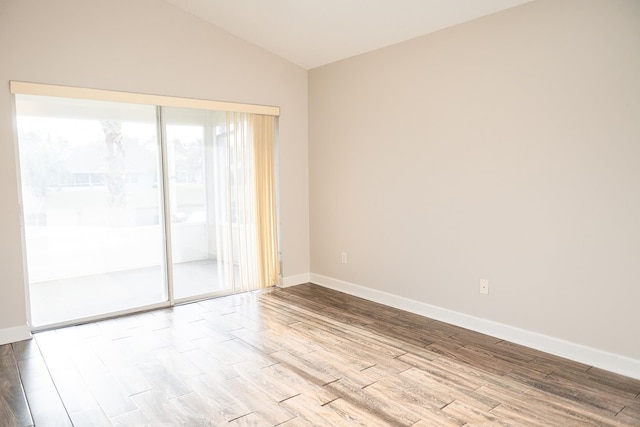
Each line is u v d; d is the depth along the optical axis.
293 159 5.08
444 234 3.82
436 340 3.45
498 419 2.35
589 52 2.85
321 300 4.55
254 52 4.64
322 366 3.00
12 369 2.99
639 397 2.56
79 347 3.35
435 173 3.84
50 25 3.52
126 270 4.17
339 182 4.82
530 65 3.15
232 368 2.97
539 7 3.07
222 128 4.55
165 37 4.07
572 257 3.03
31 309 3.73
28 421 2.37
